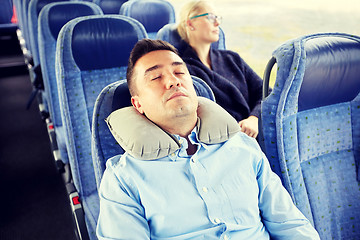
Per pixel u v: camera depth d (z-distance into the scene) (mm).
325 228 1267
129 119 1082
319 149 1268
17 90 5070
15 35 6164
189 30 2113
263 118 1192
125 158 1045
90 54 1560
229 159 1098
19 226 2248
